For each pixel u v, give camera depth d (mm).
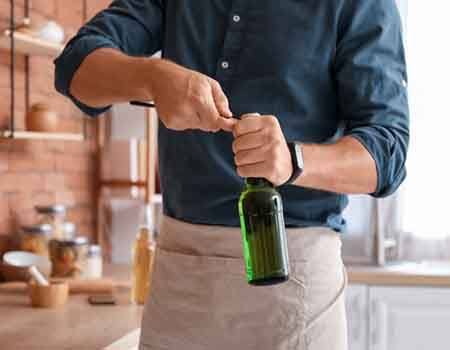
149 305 1203
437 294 2531
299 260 1124
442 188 2844
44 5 2516
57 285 1839
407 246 2875
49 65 2553
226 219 1124
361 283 2559
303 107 1124
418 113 2848
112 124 2916
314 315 1131
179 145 1152
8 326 1614
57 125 2406
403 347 2555
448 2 2822
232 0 1149
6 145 2322
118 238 2957
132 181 2898
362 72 1095
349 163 975
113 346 1456
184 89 933
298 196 1120
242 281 1115
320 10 1122
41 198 2533
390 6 1165
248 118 913
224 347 1134
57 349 1409
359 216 2842
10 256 2193
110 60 1035
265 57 1121
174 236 1177
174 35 1188
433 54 2834
